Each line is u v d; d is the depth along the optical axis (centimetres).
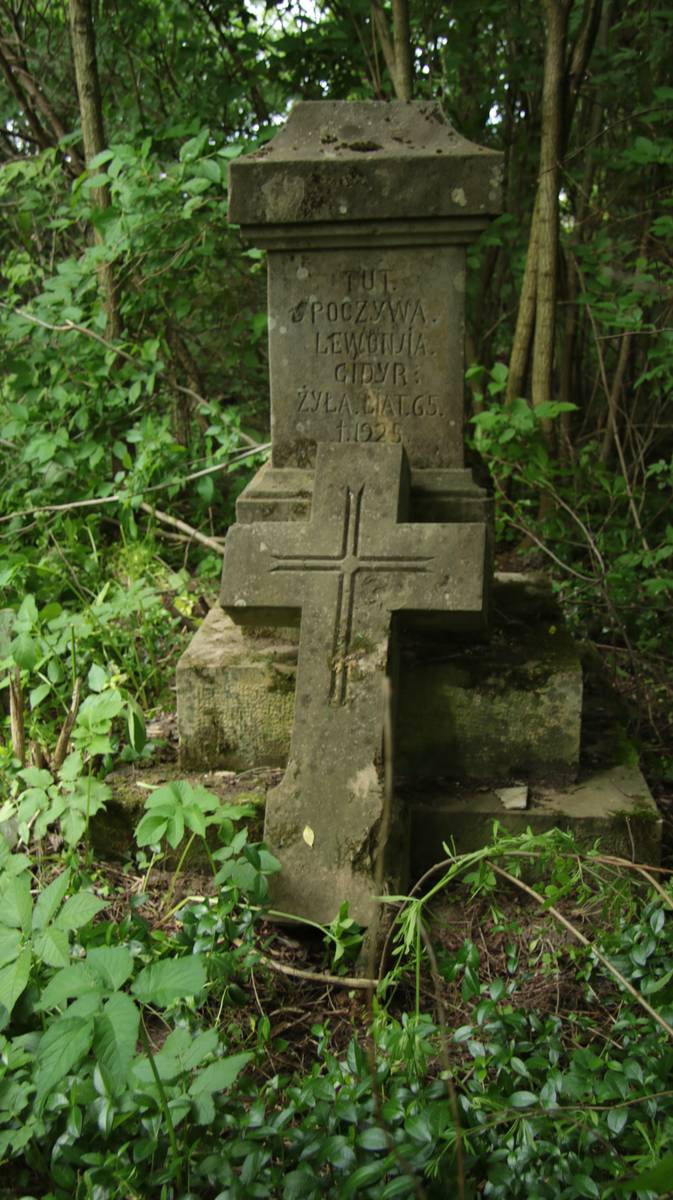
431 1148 206
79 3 521
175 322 601
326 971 288
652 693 431
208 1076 213
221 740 345
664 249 540
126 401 536
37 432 522
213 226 519
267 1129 216
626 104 617
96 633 394
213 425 523
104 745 310
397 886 295
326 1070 250
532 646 351
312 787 303
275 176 338
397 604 321
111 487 503
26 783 332
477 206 334
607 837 317
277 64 602
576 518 495
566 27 515
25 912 238
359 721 308
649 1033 245
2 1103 221
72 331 523
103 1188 207
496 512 542
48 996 212
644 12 564
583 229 609
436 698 338
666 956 266
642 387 614
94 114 539
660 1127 214
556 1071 226
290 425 369
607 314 515
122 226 496
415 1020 239
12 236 665
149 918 302
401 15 536
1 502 517
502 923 289
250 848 278
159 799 278
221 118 624
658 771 380
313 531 330
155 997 209
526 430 497
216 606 406
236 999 264
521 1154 209
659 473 545
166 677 407
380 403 362
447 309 352
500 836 321
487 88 634
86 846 318
